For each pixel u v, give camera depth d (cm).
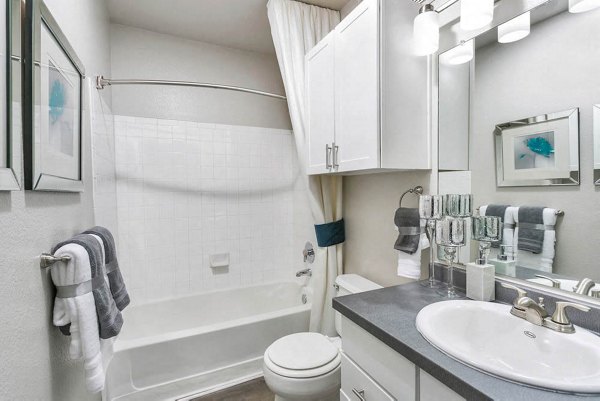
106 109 198
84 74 130
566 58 95
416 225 144
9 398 63
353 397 112
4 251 62
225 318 261
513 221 111
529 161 106
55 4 99
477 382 68
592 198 90
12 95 62
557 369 83
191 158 255
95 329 92
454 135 132
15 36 64
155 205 244
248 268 278
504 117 113
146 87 240
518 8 107
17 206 68
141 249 240
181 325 245
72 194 114
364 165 137
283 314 214
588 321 91
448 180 135
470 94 125
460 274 131
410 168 138
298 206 286
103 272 102
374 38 128
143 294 240
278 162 289
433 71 139
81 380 115
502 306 104
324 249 211
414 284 138
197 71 257
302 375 136
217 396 186
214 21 231
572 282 95
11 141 62
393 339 89
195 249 258
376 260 186
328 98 165
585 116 91
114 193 222
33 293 76
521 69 107
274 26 206
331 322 212
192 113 255
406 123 136
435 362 76
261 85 282
